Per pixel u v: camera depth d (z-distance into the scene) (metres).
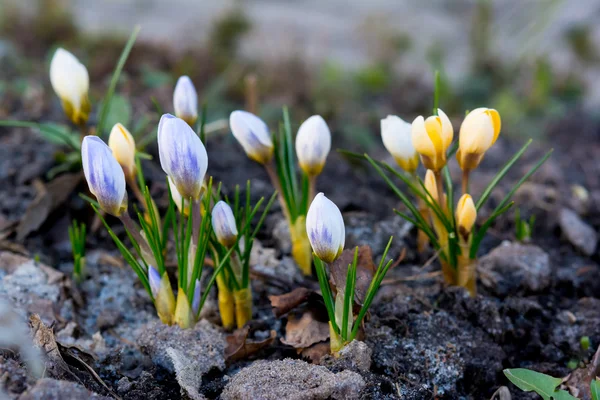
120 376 0.59
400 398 0.58
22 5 1.23
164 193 0.69
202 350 0.59
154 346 0.59
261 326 0.62
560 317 0.64
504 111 1.00
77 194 0.69
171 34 1.24
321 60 1.20
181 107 0.63
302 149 0.62
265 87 1.05
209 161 0.76
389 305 0.62
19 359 0.55
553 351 0.62
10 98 0.83
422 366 0.59
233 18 1.18
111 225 0.69
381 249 0.67
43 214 0.68
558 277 0.67
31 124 0.67
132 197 0.69
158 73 0.86
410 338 0.60
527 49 1.31
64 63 0.64
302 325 0.60
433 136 0.59
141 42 1.12
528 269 0.66
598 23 1.41
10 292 0.62
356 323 0.58
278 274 0.65
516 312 0.64
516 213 0.70
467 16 1.57
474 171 0.81
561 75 1.20
